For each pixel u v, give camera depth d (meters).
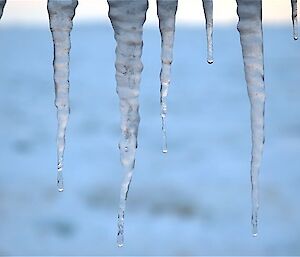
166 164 26.55
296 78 44.75
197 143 29.83
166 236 19.00
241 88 43.03
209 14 3.62
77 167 26.23
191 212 20.56
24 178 24.88
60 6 3.44
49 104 37.97
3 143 29.31
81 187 23.58
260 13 3.41
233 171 25.86
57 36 3.49
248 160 27.11
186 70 49.09
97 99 39.03
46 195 22.16
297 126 32.78
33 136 30.88
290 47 56.75
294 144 28.00
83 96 39.88
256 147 3.70
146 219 20.17
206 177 25.09
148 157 27.58
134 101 3.53
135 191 22.83
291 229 19.20
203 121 34.66
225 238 18.72
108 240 19.12
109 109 36.94
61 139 3.76
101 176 24.66
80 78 46.75
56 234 19.14
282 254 17.39
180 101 39.34
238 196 22.34
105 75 48.25
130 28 3.38
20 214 20.92
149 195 22.48
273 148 28.39
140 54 3.43
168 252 17.84
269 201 21.31
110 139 30.52
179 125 33.84
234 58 54.06
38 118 34.25
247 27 3.43
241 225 19.48
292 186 23.16
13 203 21.73
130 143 3.62
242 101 39.50
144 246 18.11
